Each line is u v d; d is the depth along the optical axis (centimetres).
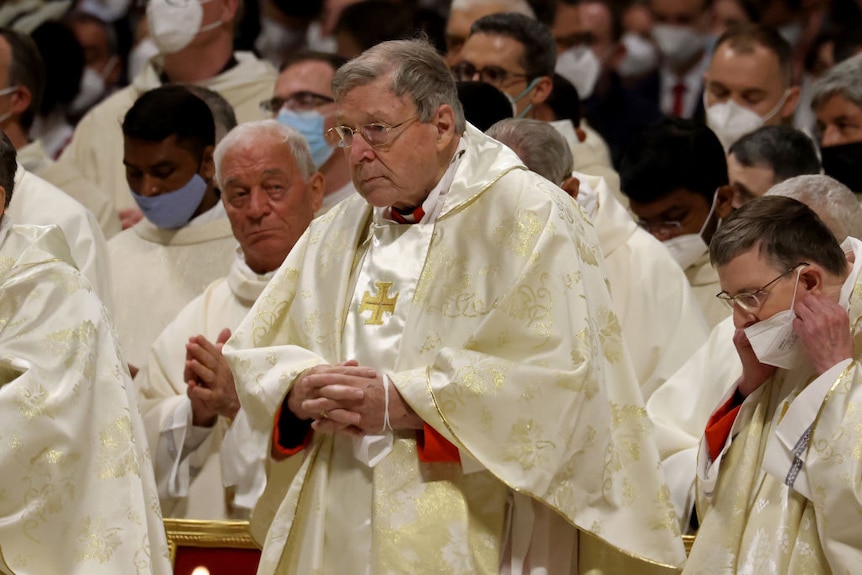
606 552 1443
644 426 1428
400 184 1416
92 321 1534
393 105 1402
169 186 2334
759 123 2562
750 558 1395
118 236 2406
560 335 1373
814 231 1407
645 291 1995
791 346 1404
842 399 1357
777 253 1391
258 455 1494
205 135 2358
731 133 2566
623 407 1430
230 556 1830
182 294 2319
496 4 2702
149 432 1927
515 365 1363
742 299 1402
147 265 2350
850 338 1388
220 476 1931
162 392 2041
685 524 1655
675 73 2669
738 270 1402
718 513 1448
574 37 2681
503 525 1412
